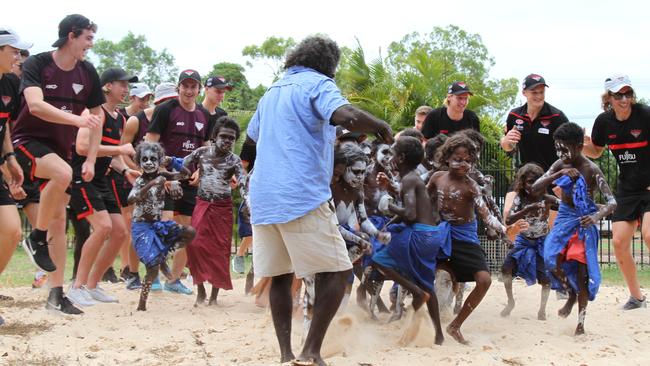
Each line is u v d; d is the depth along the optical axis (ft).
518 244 24.76
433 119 29.63
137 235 25.23
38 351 18.33
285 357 16.44
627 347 20.21
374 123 14.74
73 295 25.76
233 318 24.11
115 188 30.71
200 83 29.17
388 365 17.04
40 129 22.89
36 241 22.35
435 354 18.29
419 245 19.53
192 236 25.49
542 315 24.23
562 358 18.43
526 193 24.91
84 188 25.72
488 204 23.49
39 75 22.88
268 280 26.11
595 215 21.42
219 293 30.40
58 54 23.39
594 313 25.73
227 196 26.18
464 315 20.07
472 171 23.57
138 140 32.01
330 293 15.74
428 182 21.27
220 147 25.76
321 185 15.69
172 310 25.44
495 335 21.35
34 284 31.01
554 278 22.22
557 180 22.13
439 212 20.59
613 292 31.40
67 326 21.71
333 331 19.56
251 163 28.43
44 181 22.67
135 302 26.96
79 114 23.91
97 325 22.24
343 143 20.03
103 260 26.99
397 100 63.16
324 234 15.62
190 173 27.76
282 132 15.61
